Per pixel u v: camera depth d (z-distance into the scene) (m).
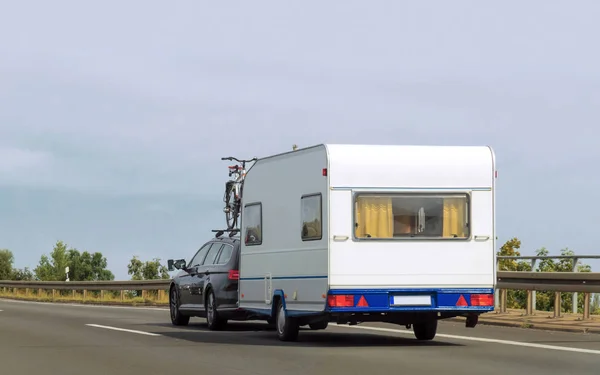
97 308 30.09
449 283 14.92
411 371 11.30
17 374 11.27
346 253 14.63
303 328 19.48
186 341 15.95
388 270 14.74
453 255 14.96
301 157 15.47
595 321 18.67
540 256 20.19
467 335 17.03
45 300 44.09
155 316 24.59
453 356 13.08
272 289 16.25
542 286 19.84
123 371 11.52
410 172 14.91
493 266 15.06
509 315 20.64
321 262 14.75
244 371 11.41
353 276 14.64
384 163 14.84
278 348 14.47
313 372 11.25
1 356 13.39
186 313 20.41
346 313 14.62
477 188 15.10
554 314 19.78
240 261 17.50
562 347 14.34
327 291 14.57
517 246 29.64
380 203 14.81
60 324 20.72
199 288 19.69
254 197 17.03
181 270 21.27
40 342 15.73
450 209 15.02
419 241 14.87
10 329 18.97
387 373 11.12
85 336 17.08
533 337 16.45
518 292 26.95
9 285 49.19
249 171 17.25
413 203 14.91
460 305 14.93
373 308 14.68
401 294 14.77
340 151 14.76
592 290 18.56
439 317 15.22
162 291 34.88
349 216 14.68
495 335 16.98
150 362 12.50
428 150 15.06
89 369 11.75
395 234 14.80
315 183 15.00
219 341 15.98
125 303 35.75
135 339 16.39
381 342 15.67
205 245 20.59
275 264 16.17
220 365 12.08
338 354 13.43
